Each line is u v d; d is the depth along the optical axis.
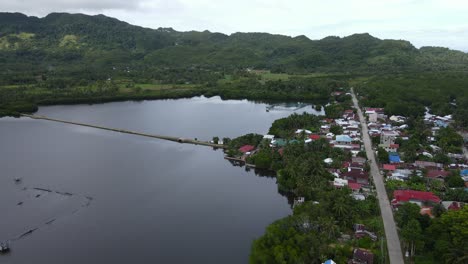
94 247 143.75
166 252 141.25
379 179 196.00
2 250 140.25
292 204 180.00
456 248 121.06
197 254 140.00
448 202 162.38
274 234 132.50
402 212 149.25
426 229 137.88
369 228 145.62
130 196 188.62
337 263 122.88
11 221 162.12
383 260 125.94
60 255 138.25
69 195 188.25
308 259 125.19
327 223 139.00
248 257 138.00
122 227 158.75
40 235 151.88
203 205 179.38
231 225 160.88
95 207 176.25
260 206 178.12
